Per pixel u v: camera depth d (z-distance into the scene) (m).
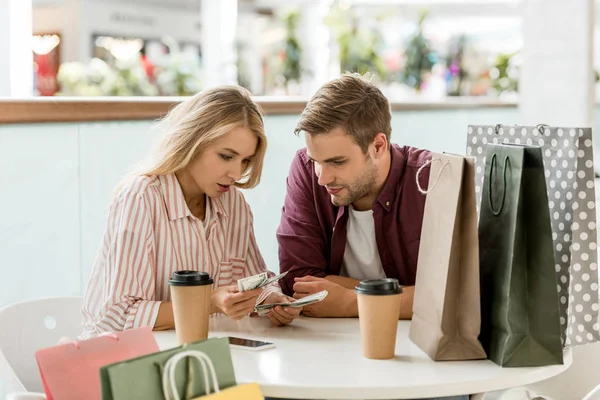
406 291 2.10
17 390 1.76
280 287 2.34
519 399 2.26
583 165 1.75
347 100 2.06
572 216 1.74
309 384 1.51
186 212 2.10
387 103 2.16
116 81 6.79
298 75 8.25
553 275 1.62
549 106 4.27
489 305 1.69
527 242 1.63
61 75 6.73
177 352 1.37
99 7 9.98
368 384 1.51
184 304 1.76
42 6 9.88
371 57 6.89
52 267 2.23
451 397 1.88
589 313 1.78
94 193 2.31
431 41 7.24
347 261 2.32
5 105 2.02
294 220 2.33
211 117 2.05
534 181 1.61
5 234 2.09
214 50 7.12
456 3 7.71
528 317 1.63
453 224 1.65
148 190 2.05
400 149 2.33
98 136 2.30
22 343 2.03
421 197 2.24
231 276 2.25
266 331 1.94
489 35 7.71
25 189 2.13
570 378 2.26
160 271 2.07
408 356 1.71
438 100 3.88
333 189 2.14
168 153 2.08
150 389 1.33
